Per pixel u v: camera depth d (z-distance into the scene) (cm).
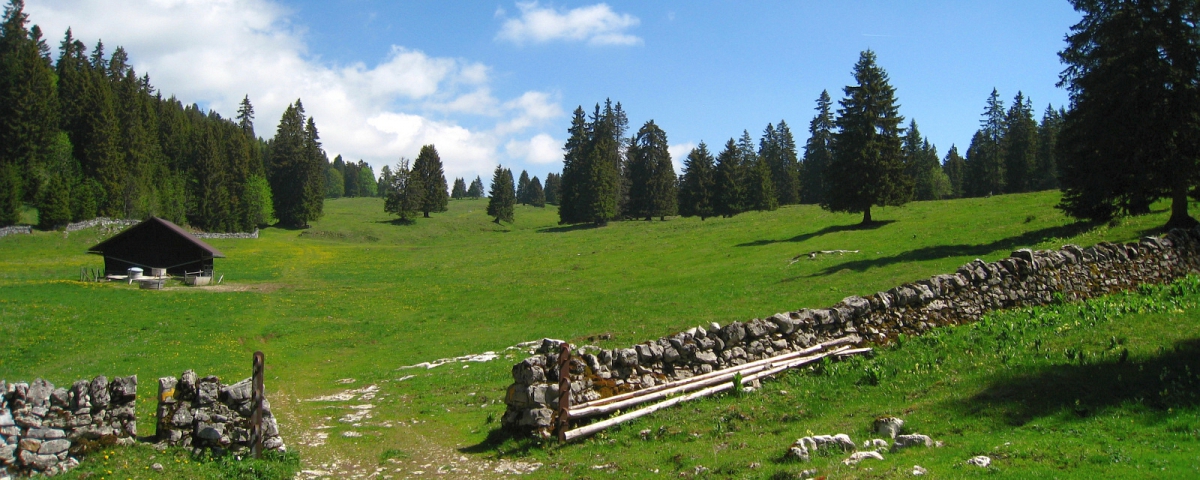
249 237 12512
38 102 11606
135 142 13350
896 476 872
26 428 1143
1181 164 3544
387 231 13988
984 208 6575
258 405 1278
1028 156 10850
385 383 2502
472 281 6353
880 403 1333
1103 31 3700
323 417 1875
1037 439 990
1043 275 2003
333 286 6228
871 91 6631
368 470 1313
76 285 5256
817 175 13275
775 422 1323
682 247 7238
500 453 1360
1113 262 2139
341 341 3719
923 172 13512
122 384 1236
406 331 3997
